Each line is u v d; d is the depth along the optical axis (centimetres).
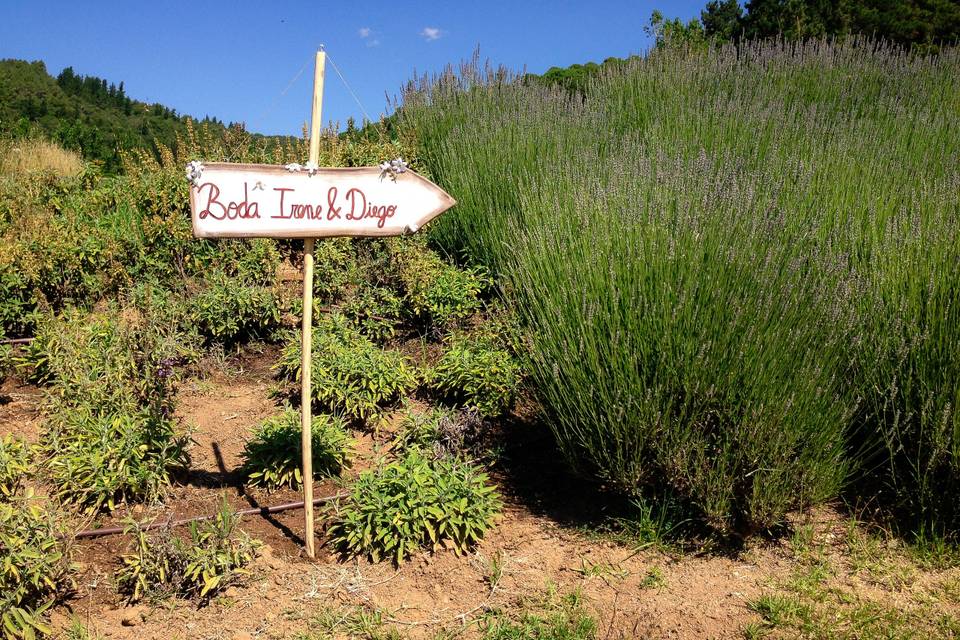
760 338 300
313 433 376
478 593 293
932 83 834
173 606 279
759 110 654
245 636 266
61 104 10306
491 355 433
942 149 580
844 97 755
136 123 11056
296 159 669
